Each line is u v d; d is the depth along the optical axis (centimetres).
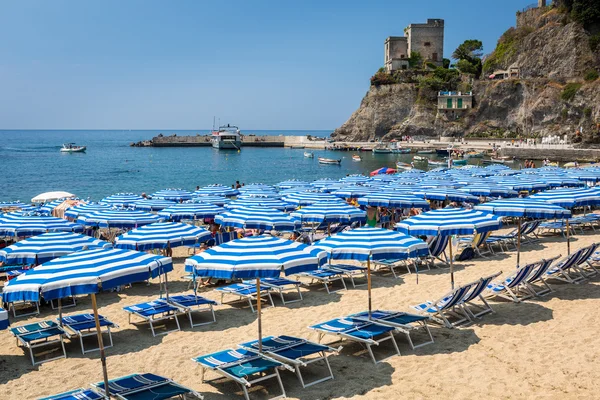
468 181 2758
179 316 1158
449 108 11438
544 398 744
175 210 1984
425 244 969
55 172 7238
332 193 2408
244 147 14812
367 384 811
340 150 11962
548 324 1014
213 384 828
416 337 988
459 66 12606
